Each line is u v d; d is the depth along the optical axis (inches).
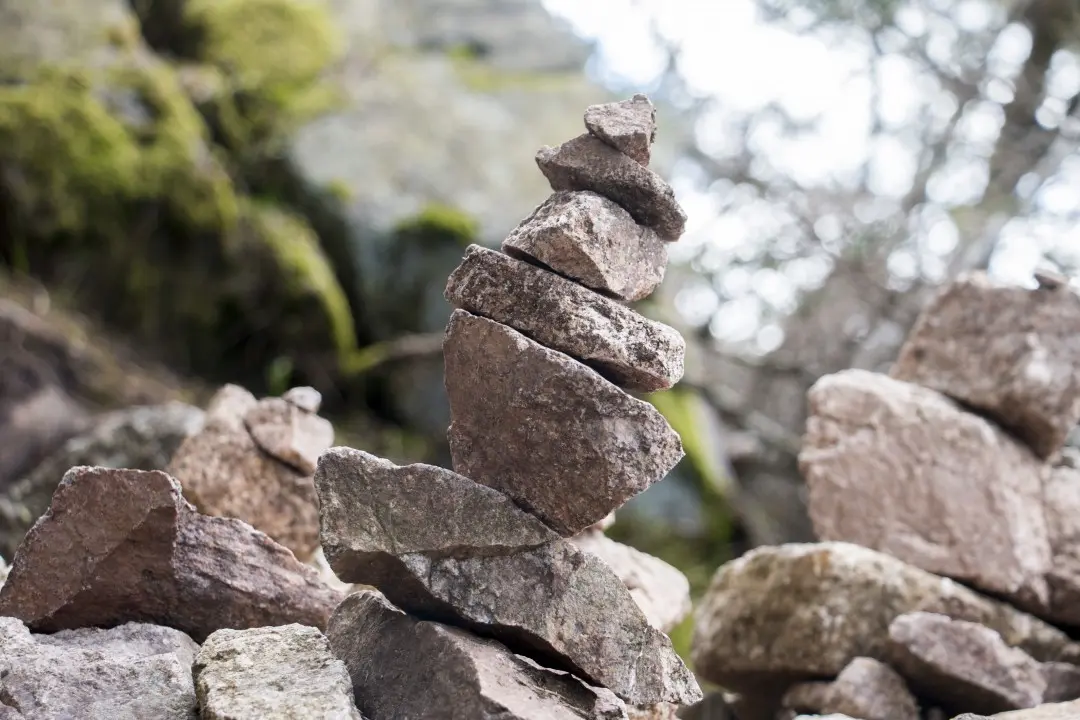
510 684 85.1
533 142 386.0
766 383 357.4
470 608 88.4
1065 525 149.6
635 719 106.6
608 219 90.4
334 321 340.2
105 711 87.7
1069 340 150.0
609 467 88.7
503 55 430.9
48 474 184.7
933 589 139.3
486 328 90.6
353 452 91.4
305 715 81.7
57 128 328.2
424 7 446.3
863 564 139.3
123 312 331.9
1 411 263.1
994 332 153.8
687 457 325.4
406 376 338.6
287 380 341.7
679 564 312.8
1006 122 304.7
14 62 341.7
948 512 147.6
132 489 98.9
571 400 88.7
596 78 442.9
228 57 389.1
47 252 326.6
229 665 89.1
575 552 90.7
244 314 341.7
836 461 154.7
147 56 369.7
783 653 140.0
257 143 371.2
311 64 394.9
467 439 94.1
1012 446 151.9
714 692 154.9
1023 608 145.5
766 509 343.6
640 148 92.3
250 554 106.0
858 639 136.9
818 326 340.2
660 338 89.4
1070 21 299.9
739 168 331.9
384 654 90.9
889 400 154.3
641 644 89.6
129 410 273.9
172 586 102.3
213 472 132.8
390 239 349.7
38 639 97.3
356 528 89.4
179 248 338.6
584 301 89.4
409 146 370.9
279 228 347.9
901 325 309.6
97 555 99.1
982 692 126.6
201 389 331.9
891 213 317.7
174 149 341.7
